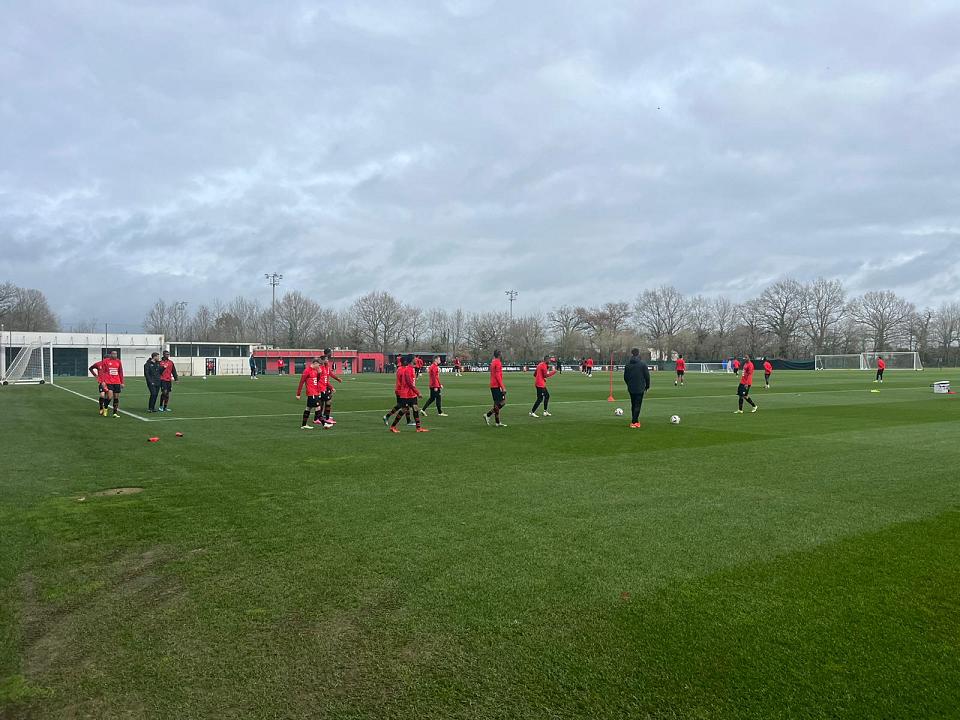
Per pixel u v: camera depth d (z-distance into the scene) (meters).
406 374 14.84
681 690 3.33
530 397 27.94
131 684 3.41
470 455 11.09
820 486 8.37
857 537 6.02
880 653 3.70
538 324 117.50
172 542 5.88
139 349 71.56
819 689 3.33
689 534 6.13
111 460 10.55
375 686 3.39
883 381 46.16
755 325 110.75
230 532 6.20
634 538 6.00
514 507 7.21
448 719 3.10
